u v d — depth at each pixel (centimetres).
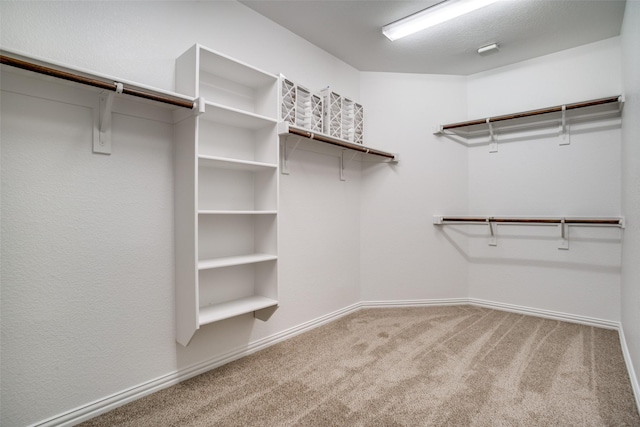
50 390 139
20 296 132
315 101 248
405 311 308
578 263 277
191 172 164
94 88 141
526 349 220
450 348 222
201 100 156
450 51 280
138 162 166
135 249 165
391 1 212
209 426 143
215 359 197
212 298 199
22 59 122
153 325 171
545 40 263
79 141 147
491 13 226
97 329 153
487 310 311
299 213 257
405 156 324
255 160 218
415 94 325
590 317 271
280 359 208
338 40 261
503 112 309
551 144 288
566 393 166
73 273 146
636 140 181
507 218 293
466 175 326
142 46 167
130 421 147
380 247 321
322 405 158
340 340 238
